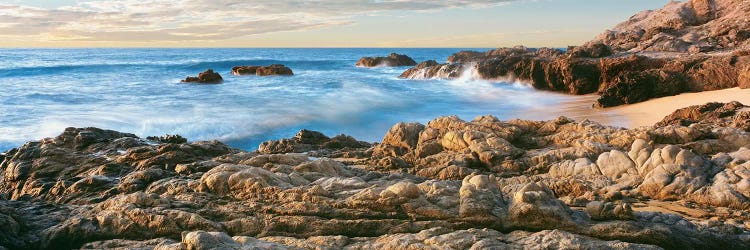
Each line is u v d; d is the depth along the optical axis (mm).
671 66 42125
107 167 14469
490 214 9273
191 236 7734
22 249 9195
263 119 36312
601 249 8094
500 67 60156
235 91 53750
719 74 38688
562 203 9797
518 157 16219
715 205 11992
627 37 78438
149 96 48750
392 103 44719
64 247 9367
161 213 9773
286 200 10258
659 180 12852
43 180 13812
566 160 15195
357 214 9586
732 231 9352
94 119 35406
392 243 8383
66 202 12062
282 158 14211
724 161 13555
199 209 10234
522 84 56750
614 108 38094
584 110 38625
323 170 13070
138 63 104062
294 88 56844
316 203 10016
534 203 9305
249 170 11281
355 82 63906
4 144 28688
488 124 18719
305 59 155125
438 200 9766
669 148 13656
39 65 91125
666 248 8672
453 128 18844
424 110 41844
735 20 67250
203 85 60625
